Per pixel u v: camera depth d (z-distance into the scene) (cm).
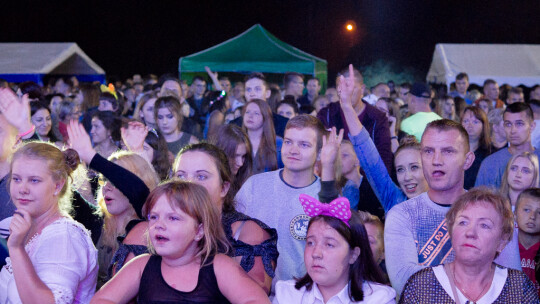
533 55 1443
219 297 231
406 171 390
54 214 281
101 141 547
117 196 317
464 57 1443
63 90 1165
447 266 251
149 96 692
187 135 602
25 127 332
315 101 920
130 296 234
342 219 266
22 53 1340
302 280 279
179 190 231
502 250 267
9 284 272
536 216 378
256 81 725
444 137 283
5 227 311
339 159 337
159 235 227
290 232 322
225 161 284
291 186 331
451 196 287
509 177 444
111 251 322
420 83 720
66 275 261
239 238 270
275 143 501
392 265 283
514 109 498
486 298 242
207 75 1346
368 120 515
